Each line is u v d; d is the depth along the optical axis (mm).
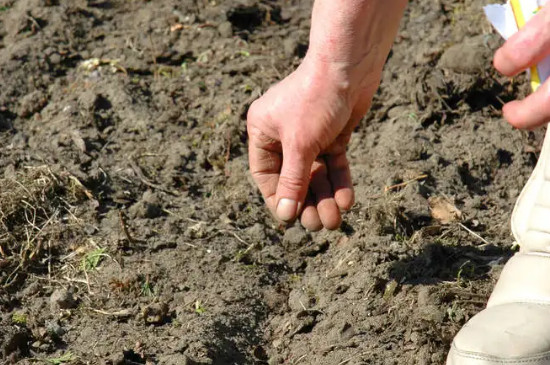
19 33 4031
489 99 3646
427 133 3475
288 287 2844
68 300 2729
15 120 3584
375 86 2539
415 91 3604
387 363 2479
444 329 2543
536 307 2271
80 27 4094
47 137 3445
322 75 2391
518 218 2578
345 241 2984
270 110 2443
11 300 2738
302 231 3031
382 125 3557
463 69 3682
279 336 2660
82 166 3311
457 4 4184
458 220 3037
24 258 2863
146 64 3908
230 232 3037
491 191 3275
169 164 3375
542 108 1721
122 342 2576
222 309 2701
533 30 1719
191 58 3959
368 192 3180
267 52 3947
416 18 4105
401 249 2867
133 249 2932
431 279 2740
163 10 4223
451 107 3605
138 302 2736
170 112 3629
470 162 3342
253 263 2916
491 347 2170
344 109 2420
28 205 3021
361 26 2336
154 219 3086
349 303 2697
